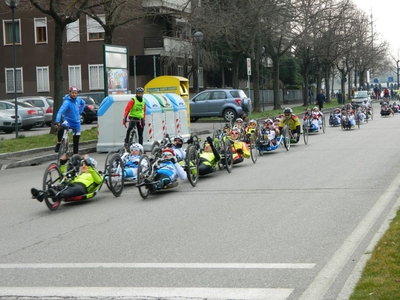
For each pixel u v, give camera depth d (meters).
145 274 9.18
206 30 51.22
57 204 14.94
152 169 15.98
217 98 48.88
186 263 9.69
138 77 63.38
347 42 85.88
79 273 9.38
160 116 29.14
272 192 16.14
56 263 10.04
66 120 22.62
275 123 26.72
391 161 21.36
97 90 64.31
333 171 19.53
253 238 11.18
